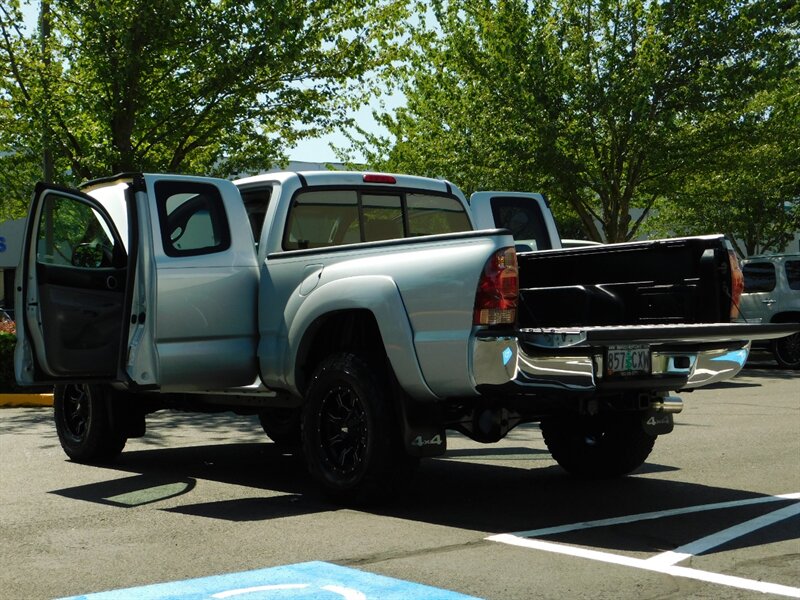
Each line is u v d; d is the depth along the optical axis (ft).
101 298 24.68
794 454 27.81
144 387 22.76
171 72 61.26
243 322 23.52
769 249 125.39
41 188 24.31
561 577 15.14
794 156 83.71
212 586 14.85
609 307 22.50
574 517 19.77
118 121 58.90
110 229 24.45
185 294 22.81
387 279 20.18
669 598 13.98
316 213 25.04
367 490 20.38
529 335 19.43
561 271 23.90
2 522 19.79
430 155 80.94
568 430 24.50
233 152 65.46
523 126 74.02
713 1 71.56
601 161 76.07
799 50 73.00
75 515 20.44
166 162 65.05
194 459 28.66
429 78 81.15
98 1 55.47
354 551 16.96
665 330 19.44
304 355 22.03
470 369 18.79
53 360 24.47
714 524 18.93
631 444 23.82
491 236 18.99
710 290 21.06
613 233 76.54
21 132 58.80
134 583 15.12
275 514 20.34
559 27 73.77
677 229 117.91
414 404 20.20
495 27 74.33
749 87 71.72
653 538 17.78
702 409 39.75
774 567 15.66
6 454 29.50
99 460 27.84
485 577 15.15
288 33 59.11
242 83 59.98
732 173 83.51
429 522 19.38
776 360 62.90
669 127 71.72
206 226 23.61
